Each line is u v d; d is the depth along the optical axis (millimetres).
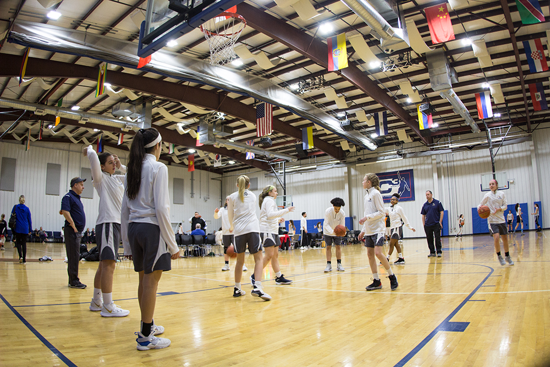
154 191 2203
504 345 2029
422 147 20922
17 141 20969
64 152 22469
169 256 2238
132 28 10109
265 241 5066
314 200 24328
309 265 8469
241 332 2549
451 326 2512
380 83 13617
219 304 3668
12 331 2441
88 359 1920
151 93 12398
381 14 8484
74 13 9375
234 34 8656
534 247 9273
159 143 2457
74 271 4586
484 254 8539
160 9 5805
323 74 12898
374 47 11227
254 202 4262
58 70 11055
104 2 8930
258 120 13727
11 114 16828
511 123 16828
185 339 2371
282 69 12672
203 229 14180
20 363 1805
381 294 4031
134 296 4082
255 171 27609
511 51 11664
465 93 14617
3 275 5848
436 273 5660
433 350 2020
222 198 29781
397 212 7902
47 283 4988
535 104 13461
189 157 23328
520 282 4238
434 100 15594
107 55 8633
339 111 16484
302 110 13133
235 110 14547
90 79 11672
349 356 1979
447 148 20047
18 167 20859
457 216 19609
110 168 3359
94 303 3223
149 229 2182
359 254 11945
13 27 7656
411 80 13664
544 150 17781
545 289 3709
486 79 13484
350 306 3414
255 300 3887
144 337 2131
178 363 1888
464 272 5543
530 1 7840
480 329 2393
